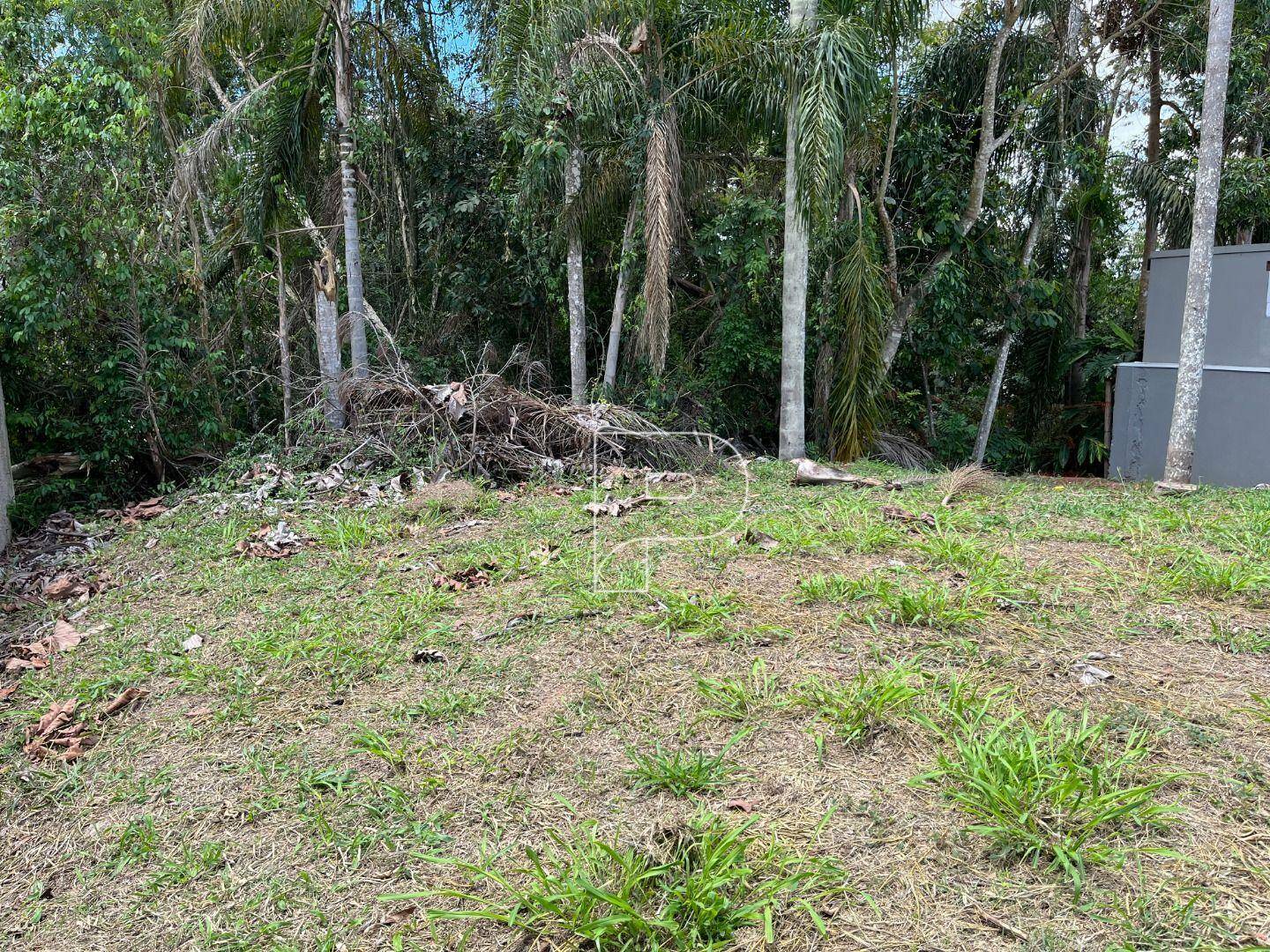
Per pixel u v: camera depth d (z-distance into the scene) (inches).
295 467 297.4
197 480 306.8
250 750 114.9
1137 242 657.6
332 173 382.6
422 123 428.8
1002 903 78.7
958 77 472.7
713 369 438.9
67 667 148.3
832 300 405.1
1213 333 358.6
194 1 366.0
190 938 83.4
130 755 116.9
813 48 327.6
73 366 328.5
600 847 83.5
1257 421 339.0
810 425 450.3
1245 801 91.7
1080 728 105.3
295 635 151.3
